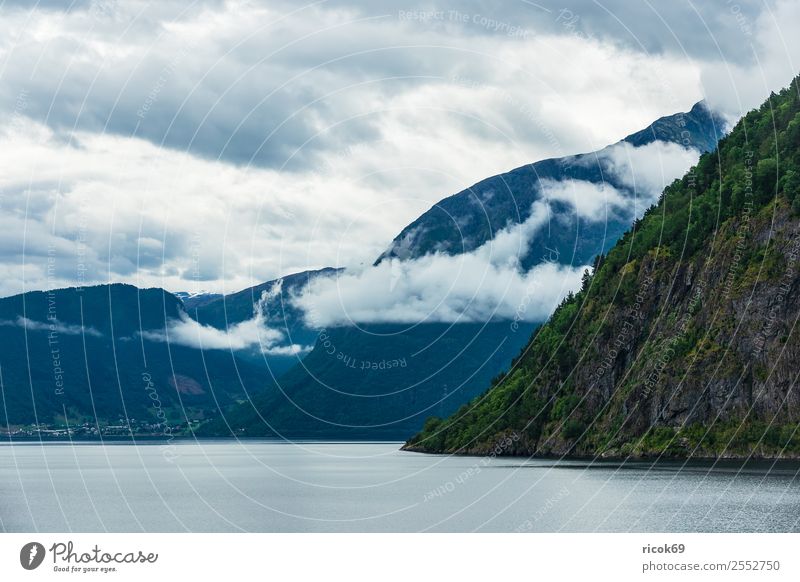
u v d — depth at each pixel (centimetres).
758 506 11475
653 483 14750
